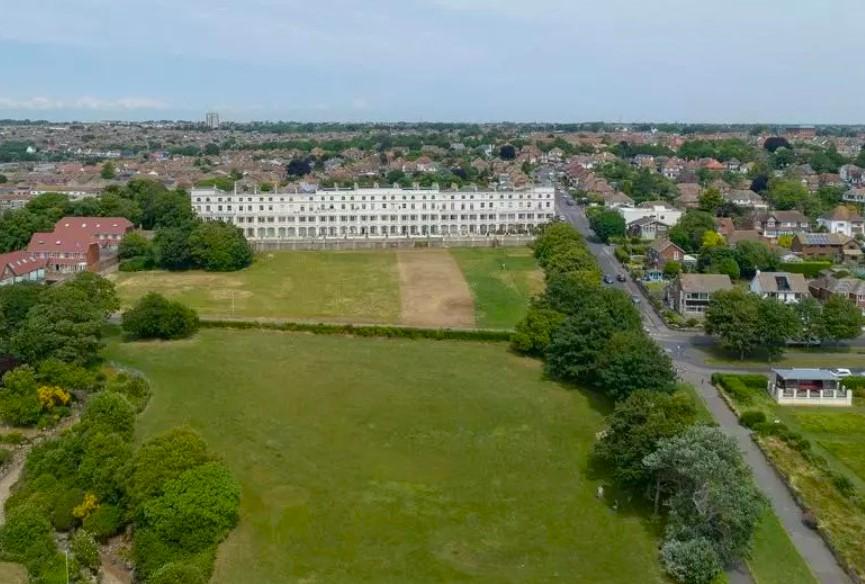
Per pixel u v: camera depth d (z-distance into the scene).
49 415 140.00
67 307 161.38
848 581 92.25
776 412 145.00
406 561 96.12
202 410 142.38
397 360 174.00
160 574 86.69
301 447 127.50
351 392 152.50
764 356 177.25
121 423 123.31
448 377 162.12
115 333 194.25
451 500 111.00
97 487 106.56
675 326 199.75
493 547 99.25
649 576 93.19
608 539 101.25
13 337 156.38
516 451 126.88
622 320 168.62
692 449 97.88
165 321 186.50
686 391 153.88
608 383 141.75
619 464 110.06
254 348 181.75
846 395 149.25
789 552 98.00
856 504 109.06
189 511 96.88
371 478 117.19
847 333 179.62
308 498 111.00
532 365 171.12
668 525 100.81
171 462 103.56
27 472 115.69
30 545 93.44
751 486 97.81
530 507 109.25
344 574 93.56
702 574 90.31
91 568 95.25
